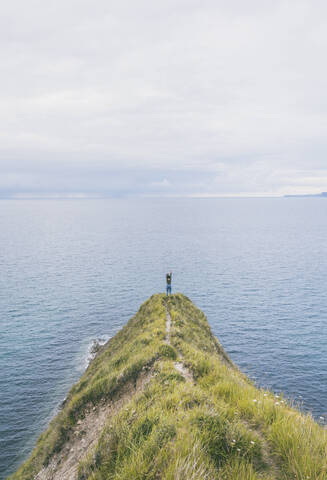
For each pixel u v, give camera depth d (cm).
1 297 7162
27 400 3425
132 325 3234
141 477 471
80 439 1263
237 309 6575
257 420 618
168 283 3428
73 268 10581
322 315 6188
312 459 458
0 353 4522
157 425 594
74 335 5247
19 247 15325
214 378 981
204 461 455
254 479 430
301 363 4350
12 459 2578
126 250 14675
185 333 2088
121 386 1398
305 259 12231
